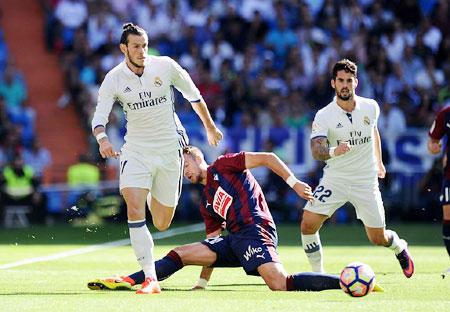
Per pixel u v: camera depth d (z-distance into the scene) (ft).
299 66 257.34
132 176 101.14
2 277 113.60
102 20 270.26
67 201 237.66
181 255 99.60
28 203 233.55
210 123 108.17
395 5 270.67
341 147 105.70
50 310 81.20
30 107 269.85
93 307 82.84
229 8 269.44
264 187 231.50
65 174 250.78
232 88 251.60
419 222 230.89
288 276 95.50
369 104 111.24
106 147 98.68
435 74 261.65
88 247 168.55
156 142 102.78
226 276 114.32
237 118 249.75
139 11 273.95
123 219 236.02
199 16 270.46
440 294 93.91
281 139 234.17
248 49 261.24
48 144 263.70
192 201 235.20
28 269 125.49
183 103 242.58
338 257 145.07
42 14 289.74
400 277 113.29
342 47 259.80
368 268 88.89
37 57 279.90
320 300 87.45
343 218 231.71
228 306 82.99
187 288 101.60
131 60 99.86
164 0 274.77
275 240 98.43
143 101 101.50
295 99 246.47
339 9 269.64
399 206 231.30
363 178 111.96
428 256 146.82
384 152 231.09
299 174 232.53
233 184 99.25
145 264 97.71
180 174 105.60
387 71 256.73
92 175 236.63
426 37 264.93
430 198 228.84
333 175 112.16
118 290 98.43
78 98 264.72
